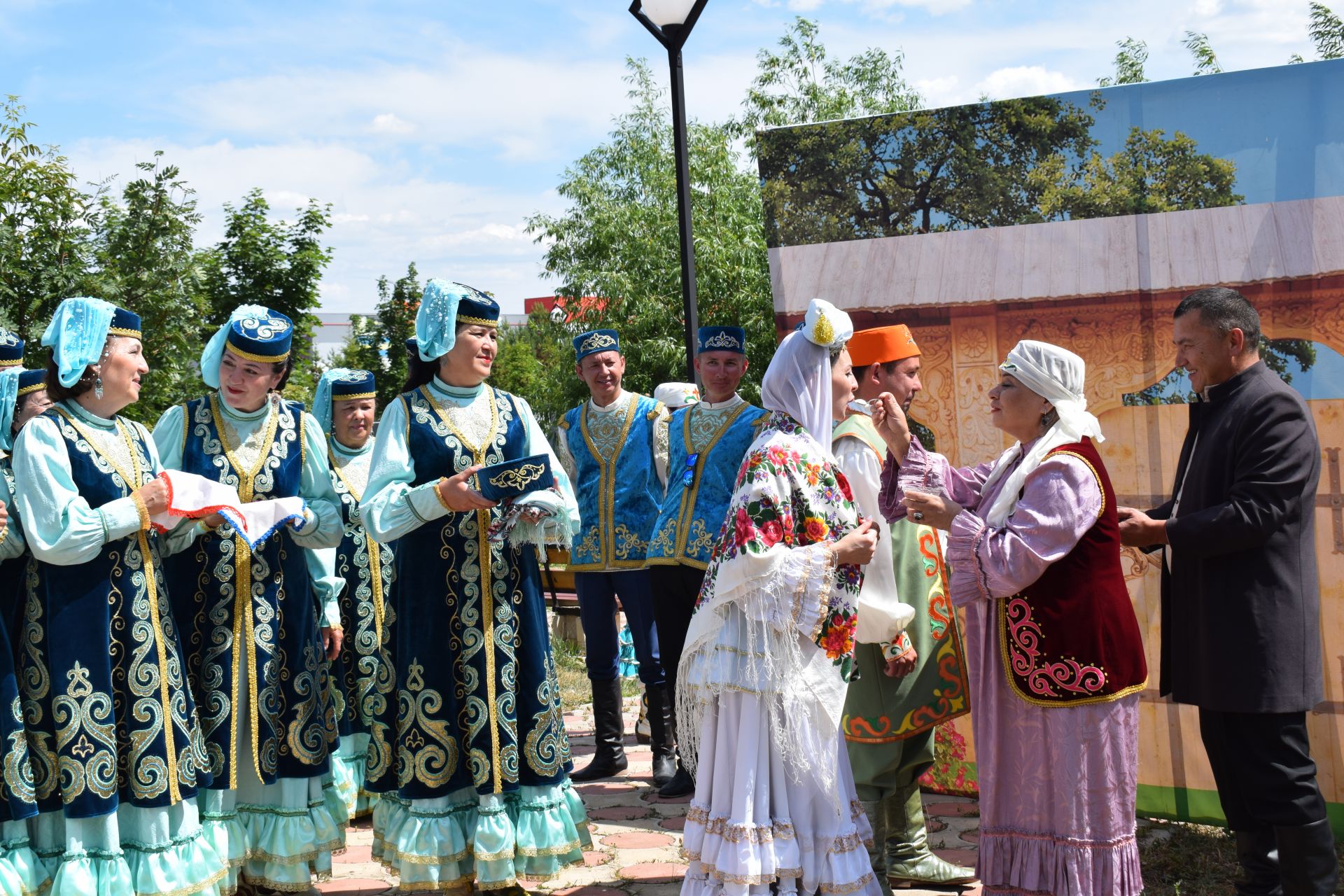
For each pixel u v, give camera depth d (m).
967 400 4.73
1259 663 3.39
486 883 3.68
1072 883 3.05
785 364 3.25
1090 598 3.09
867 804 3.67
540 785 3.79
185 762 3.62
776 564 3.03
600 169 24.34
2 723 3.41
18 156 12.62
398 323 20.97
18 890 3.38
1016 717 3.18
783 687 3.04
